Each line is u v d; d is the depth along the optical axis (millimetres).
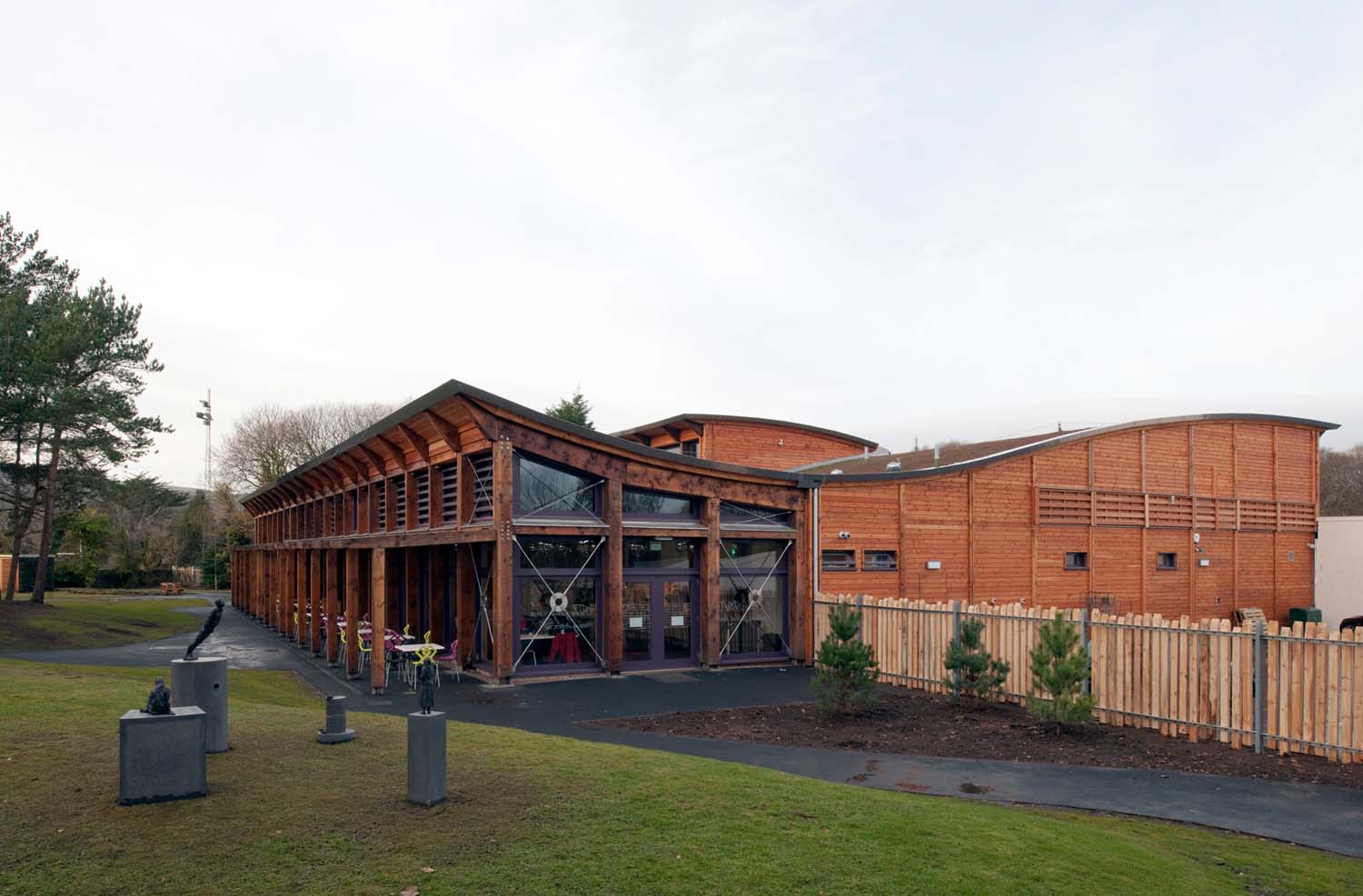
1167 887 7012
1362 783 10688
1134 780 10836
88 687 12750
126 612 37500
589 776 8883
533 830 7160
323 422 67812
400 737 10242
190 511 70312
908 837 7555
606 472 19250
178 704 9094
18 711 10594
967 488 25078
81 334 30891
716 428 33688
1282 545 32625
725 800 8305
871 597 19500
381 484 25781
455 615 21250
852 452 37031
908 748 12352
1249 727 12531
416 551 23172
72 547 62375
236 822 7039
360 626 20484
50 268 34750
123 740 7336
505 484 17812
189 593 59844
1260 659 12445
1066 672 13039
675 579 20578
